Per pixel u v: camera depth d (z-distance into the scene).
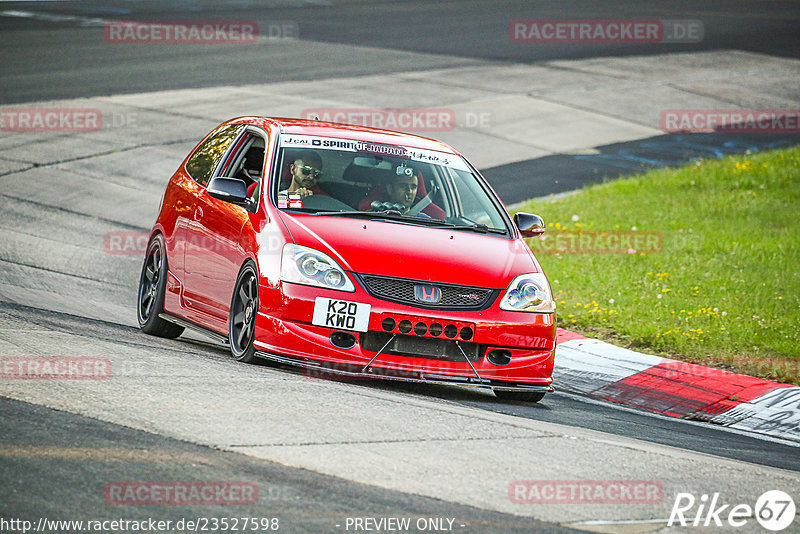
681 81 105.00
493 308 26.23
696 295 43.53
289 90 88.75
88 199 56.72
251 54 105.38
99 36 109.69
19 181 58.53
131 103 80.25
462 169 31.59
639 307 41.50
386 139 31.56
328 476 17.53
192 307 30.30
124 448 17.81
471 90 94.31
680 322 39.56
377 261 25.86
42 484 15.77
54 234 48.72
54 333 27.72
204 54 103.56
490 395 28.97
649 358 35.09
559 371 34.12
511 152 75.81
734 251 51.31
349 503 16.36
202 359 26.50
